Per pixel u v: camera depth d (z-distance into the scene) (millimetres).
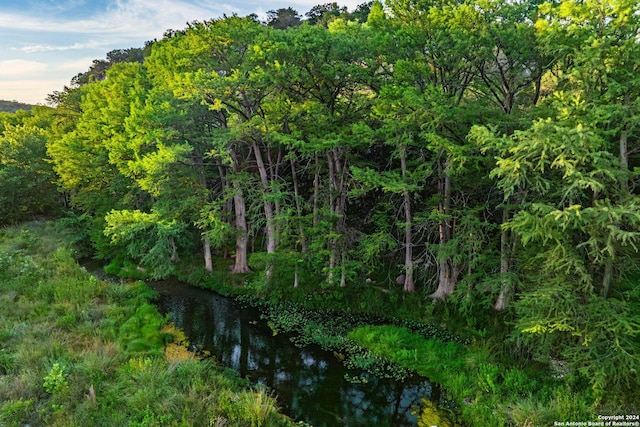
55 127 33781
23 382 10258
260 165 19984
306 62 16781
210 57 19625
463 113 13547
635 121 9039
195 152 22266
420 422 10859
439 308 16906
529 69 14164
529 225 10328
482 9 13445
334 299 18844
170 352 14508
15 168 31844
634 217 8383
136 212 19688
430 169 15750
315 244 18250
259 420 9727
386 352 14492
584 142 8477
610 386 10156
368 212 21875
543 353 11453
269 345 15430
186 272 23547
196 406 9891
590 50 9406
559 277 10359
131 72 27484
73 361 11766
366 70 16594
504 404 10664
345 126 17984
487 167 14352
